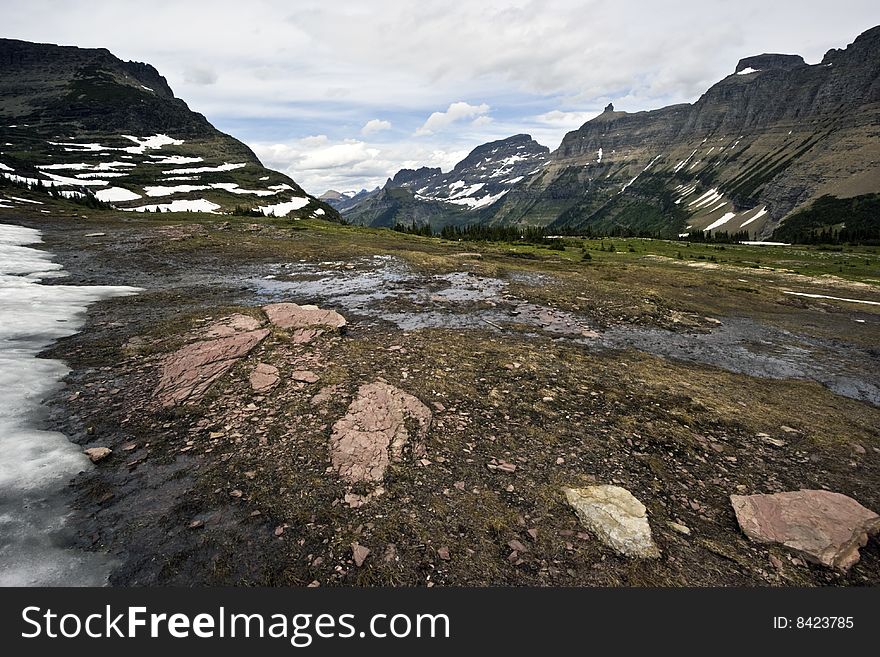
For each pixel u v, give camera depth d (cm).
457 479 849
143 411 1052
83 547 656
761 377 1791
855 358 2184
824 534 750
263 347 1462
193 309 2067
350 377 1274
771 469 998
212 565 636
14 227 5109
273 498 768
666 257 7844
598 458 968
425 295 2819
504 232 10169
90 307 2036
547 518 761
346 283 3083
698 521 794
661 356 1962
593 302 2869
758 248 12181
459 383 1312
